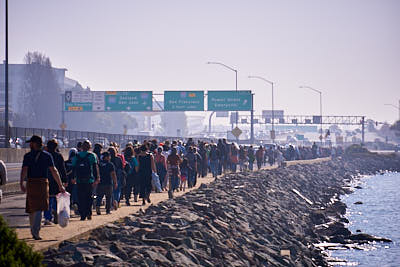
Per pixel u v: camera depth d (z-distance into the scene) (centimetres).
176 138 7456
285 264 2070
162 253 1433
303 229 3288
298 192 4872
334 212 4131
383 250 2780
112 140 7325
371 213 4428
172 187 2603
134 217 1873
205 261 1545
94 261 1227
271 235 2570
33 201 1347
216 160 4006
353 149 12975
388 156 13025
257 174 4756
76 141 6419
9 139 5409
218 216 2297
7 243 805
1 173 2058
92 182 1772
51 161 1359
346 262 2502
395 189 6769
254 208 3083
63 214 1481
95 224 1659
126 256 1327
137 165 2258
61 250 1284
